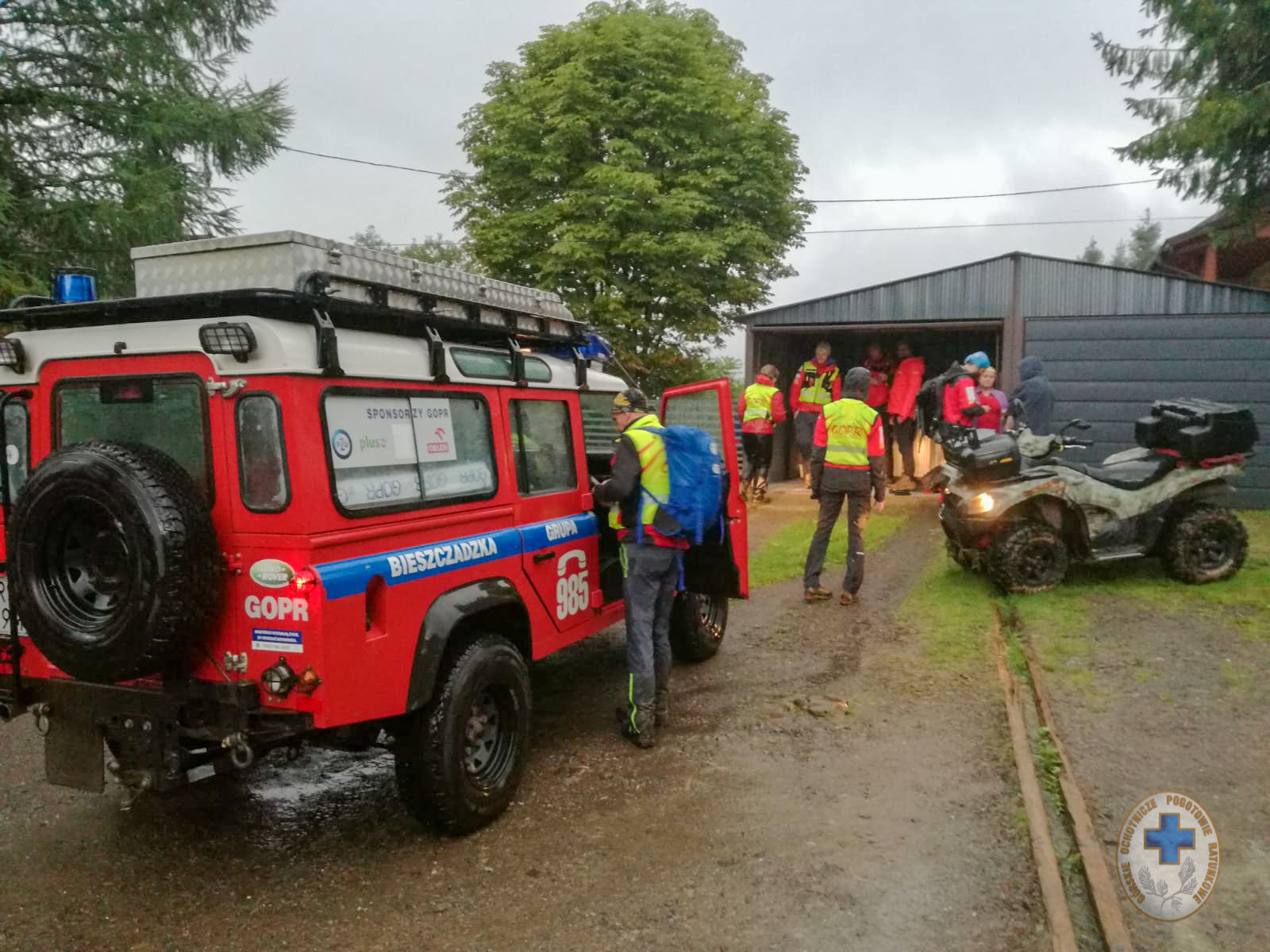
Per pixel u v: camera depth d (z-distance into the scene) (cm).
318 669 326
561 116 1997
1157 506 746
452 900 349
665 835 396
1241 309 1158
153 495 316
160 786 345
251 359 331
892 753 472
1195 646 599
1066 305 1240
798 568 898
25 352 378
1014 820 395
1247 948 299
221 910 345
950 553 844
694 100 2042
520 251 2056
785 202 2177
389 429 377
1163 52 1612
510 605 445
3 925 335
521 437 470
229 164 1609
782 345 1591
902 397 1373
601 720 540
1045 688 540
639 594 491
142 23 1580
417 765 381
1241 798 400
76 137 1529
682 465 486
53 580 337
